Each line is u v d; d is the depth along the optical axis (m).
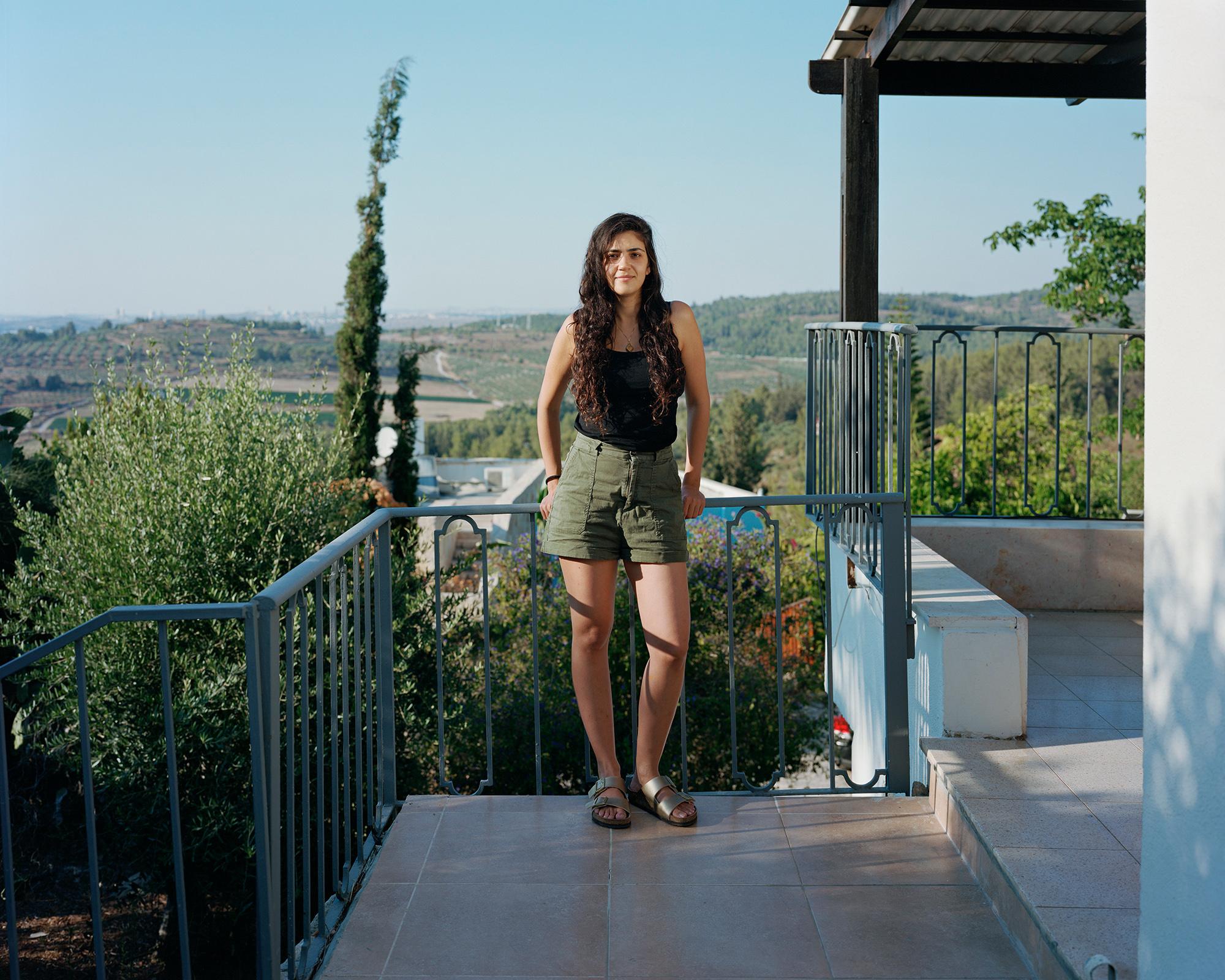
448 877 2.44
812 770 6.40
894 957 2.06
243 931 5.98
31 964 5.77
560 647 5.95
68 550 5.80
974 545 4.62
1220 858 1.36
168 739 1.81
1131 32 4.39
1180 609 1.46
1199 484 1.41
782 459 67.06
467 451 62.31
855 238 4.51
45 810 6.67
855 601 4.42
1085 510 5.23
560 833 2.69
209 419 6.02
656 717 2.74
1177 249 1.46
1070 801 2.49
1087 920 1.93
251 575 5.74
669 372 2.48
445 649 6.25
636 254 2.48
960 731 2.95
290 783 2.04
